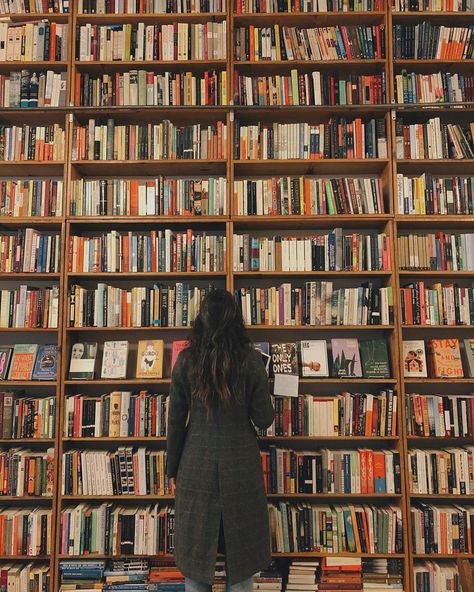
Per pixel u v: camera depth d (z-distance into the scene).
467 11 2.56
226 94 2.53
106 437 2.33
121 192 2.52
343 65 2.58
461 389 2.62
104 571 2.25
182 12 2.58
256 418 1.81
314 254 2.47
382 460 2.31
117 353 2.50
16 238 2.51
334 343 2.49
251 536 1.65
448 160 2.49
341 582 2.22
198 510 1.65
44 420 2.36
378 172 2.71
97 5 2.59
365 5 2.57
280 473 2.29
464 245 2.48
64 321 2.41
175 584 2.23
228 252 2.45
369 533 2.25
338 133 2.54
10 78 2.60
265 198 2.51
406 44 2.56
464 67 2.61
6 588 2.23
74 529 2.26
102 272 2.46
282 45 2.57
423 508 2.29
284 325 2.41
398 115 2.63
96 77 2.71
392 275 2.43
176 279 2.70
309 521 2.26
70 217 2.48
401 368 2.36
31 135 2.57
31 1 2.61
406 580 2.20
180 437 1.80
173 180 2.55
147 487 2.29
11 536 2.27
